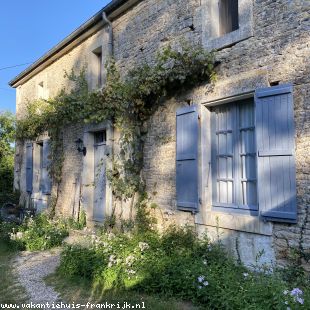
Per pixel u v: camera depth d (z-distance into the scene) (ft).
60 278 16.24
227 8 17.63
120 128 22.50
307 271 13.01
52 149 32.94
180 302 12.67
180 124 18.69
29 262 19.33
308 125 13.19
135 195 22.11
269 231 14.21
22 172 41.93
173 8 20.08
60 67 33.50
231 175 16.85
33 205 37.37
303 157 13.28
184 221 18.44
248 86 15.37
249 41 15.58
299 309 10.27
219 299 11.60
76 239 22.77
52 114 30.94
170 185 19.56
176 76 18.17
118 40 25.02
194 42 18.48
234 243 15.75
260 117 14.65
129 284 13.94
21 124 39.34
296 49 13.80
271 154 14.11
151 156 21.15
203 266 13.78
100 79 28.12
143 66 20.20
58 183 32.30
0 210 38.29
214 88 17.04
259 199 14.49
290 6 14.11
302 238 13.12
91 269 15.56
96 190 27.40
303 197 13.21
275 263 14.02
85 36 28.55
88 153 27.94
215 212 16.90
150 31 21.81
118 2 23.26
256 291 11.32
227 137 17.16
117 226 23.40
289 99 13.73
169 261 14.75
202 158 17.51
